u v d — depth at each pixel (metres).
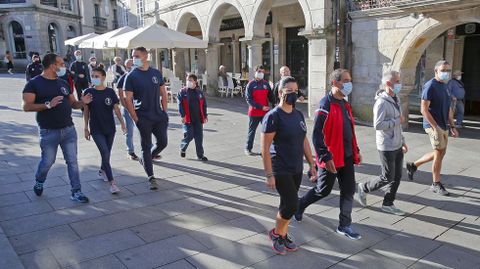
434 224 4.78
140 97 5.81
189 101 7.31
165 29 12.38
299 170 3.96
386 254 4.09
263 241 4.34
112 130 5.83
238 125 11.23
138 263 3.87
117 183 6.20
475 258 4.01
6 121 11.48
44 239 4.34
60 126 5.24
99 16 47.31
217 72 17.91
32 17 35.00
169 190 5.91
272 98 7.81
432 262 3.94
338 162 4.21
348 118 4.27
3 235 4.30
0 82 24.02
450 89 10.23
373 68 10.57
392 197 5.07
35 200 5.45
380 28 10.21
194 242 4.31
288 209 3.91
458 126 10.61
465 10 8.38
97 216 4.96
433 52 12.77
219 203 5.42
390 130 4.78
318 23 11.02
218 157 7.78
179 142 9.07
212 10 16.55
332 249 4.19
